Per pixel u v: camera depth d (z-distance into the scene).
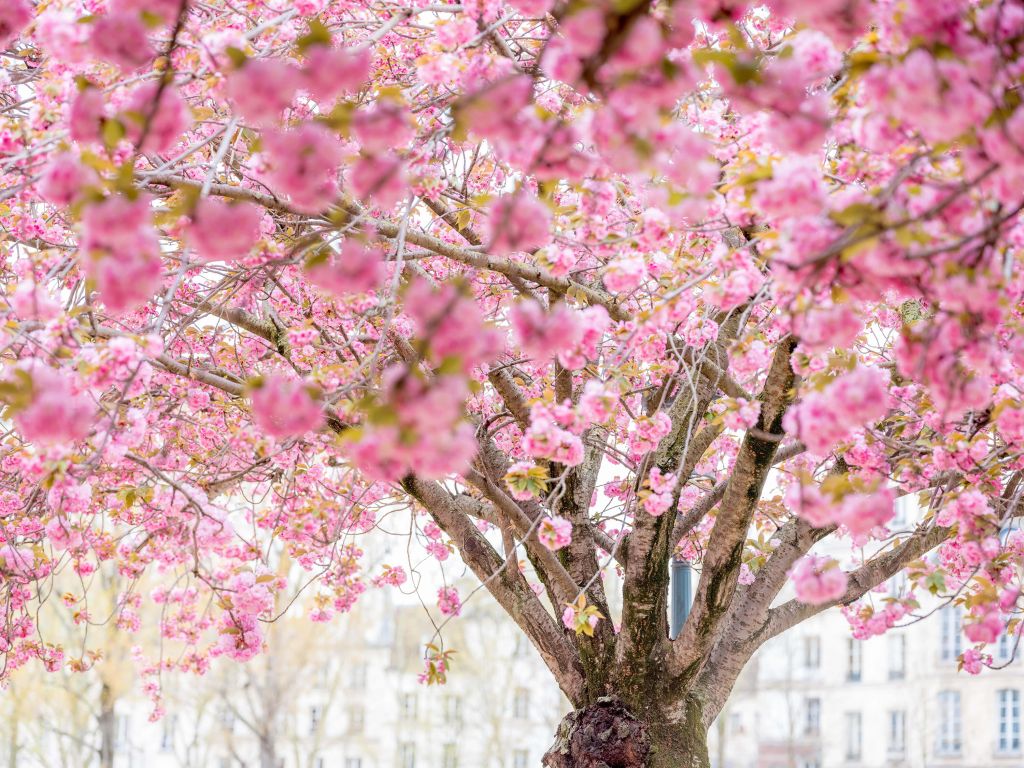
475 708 35.34
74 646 21.11
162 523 6.67
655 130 3.32
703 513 7.11
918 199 3.43
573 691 6.55
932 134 3.13
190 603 8.45
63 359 4.33
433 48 5.04
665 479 5.30
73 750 24.33
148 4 3.36
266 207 5.48
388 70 6.49
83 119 3.45
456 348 2.82
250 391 3.59
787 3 3.07
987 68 2.99
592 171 4.05
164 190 5.30
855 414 3.64
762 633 6.64
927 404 5.55
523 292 6.04
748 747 35.66
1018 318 5.08
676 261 5.27
